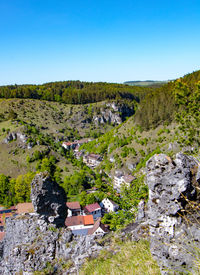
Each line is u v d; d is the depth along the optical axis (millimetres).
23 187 73812
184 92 23875
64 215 12891
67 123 170750
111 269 7309
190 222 5891
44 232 12102
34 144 106250
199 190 6148
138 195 16188
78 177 78000
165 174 6488
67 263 10703
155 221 6535
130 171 90562
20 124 119750
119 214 15750
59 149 114938
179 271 5727
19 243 12383
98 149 122000
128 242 8672
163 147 79438
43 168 89938
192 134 21719
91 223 45781
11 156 98312
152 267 6371
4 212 66250
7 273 11883
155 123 99062
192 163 6457
